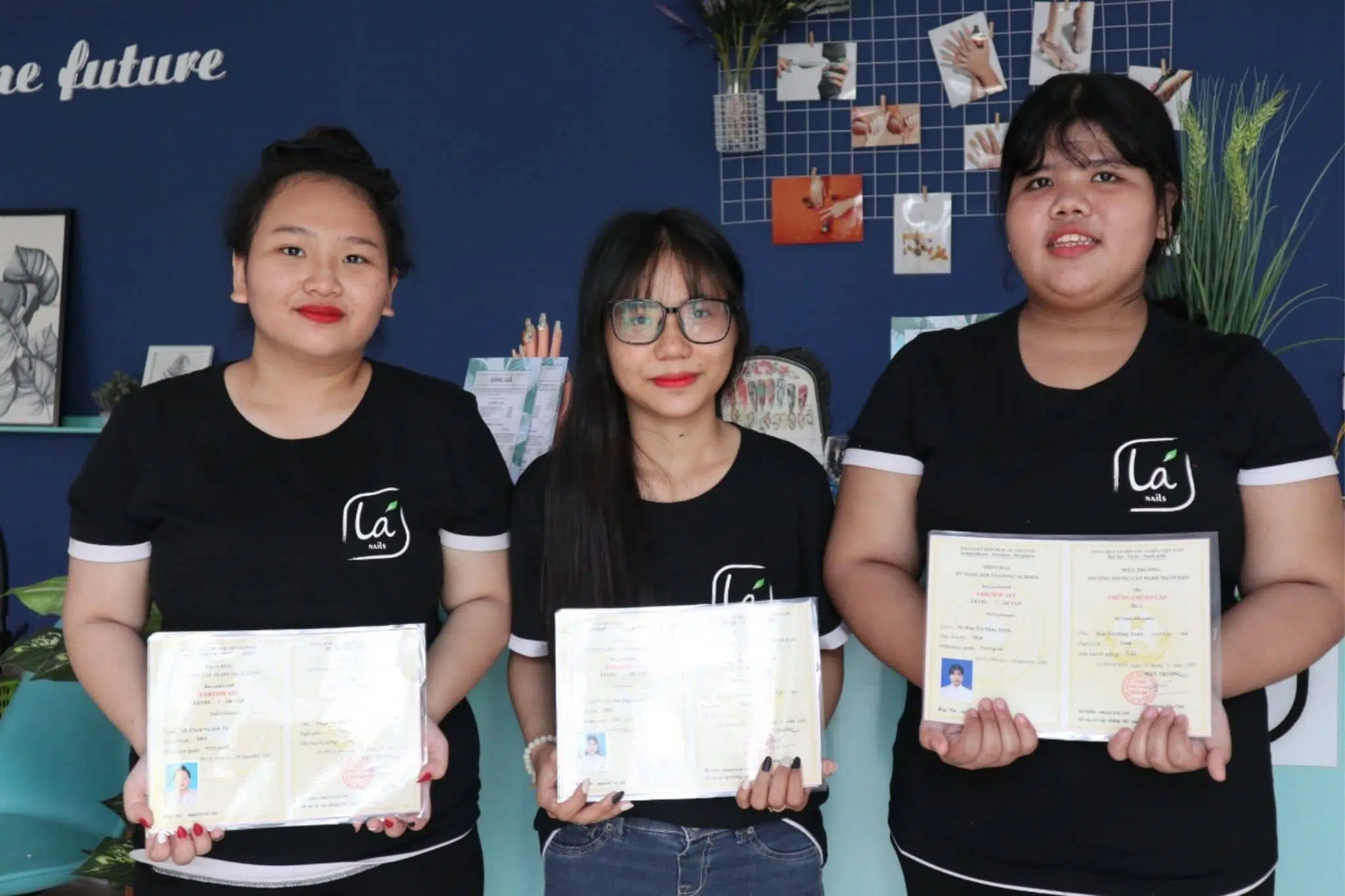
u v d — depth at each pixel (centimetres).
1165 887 118
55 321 414
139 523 132
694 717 128
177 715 124
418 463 134
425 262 397
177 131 411
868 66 367
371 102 398
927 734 122
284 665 126
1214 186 226
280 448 131
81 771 199
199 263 411
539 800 131
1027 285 128
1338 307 349
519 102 389
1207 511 120
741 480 135
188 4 407
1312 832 160
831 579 136
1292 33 346
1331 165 347
